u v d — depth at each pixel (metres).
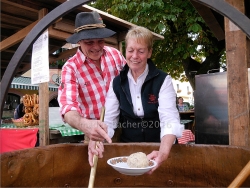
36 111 3.58
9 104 11.93
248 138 1.71
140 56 1.46
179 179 1.53
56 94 9.61
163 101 1.53
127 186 1.58
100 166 1.55
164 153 1.33
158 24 5.88
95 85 1.89
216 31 3.27
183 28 6.91
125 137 1.75
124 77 1.62
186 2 5.96
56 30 3.17
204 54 7.15
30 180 1.32
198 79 3.46
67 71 1.78
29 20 3.65
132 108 1.62
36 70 2.41
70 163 1.48
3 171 1.18
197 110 3.48
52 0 2.97
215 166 1.43
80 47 1.91
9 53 4.28
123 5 6.00
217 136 3.19
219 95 3.15
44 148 1.38
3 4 2.95
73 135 3.35
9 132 3.38
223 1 0.83
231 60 1.77
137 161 1.20
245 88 1.73
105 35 1.71
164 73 1.60
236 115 1.75
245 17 0.80
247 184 1.21
